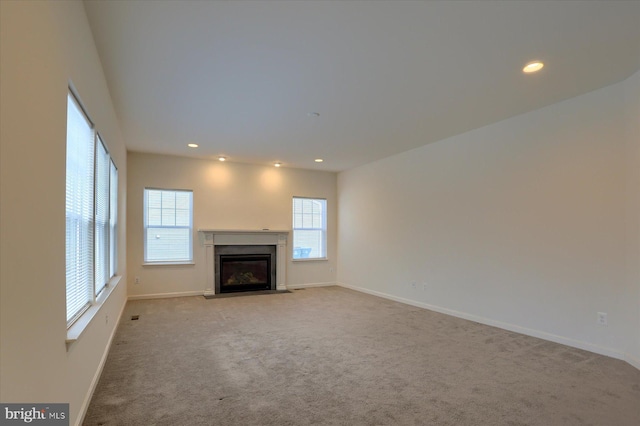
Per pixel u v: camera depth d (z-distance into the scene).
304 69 3.08
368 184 7.11
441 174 5.38
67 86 1.82
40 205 1.41
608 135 3.42
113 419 2.24
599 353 3.45
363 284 7.17
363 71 3.12
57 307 1.64
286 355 3.44
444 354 3.47
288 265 7.60
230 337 4.03
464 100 3.79
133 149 6.06
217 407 2.41
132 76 3.20
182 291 6.61
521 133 4.23
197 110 4.09
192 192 6.77
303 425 2.19
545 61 2.95
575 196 3.69
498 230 4.48
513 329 4.27
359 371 3.04
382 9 2.26
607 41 2.64
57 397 1.64
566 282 3.75
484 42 2.65
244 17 2.34
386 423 2.22
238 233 7.02
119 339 3.93
